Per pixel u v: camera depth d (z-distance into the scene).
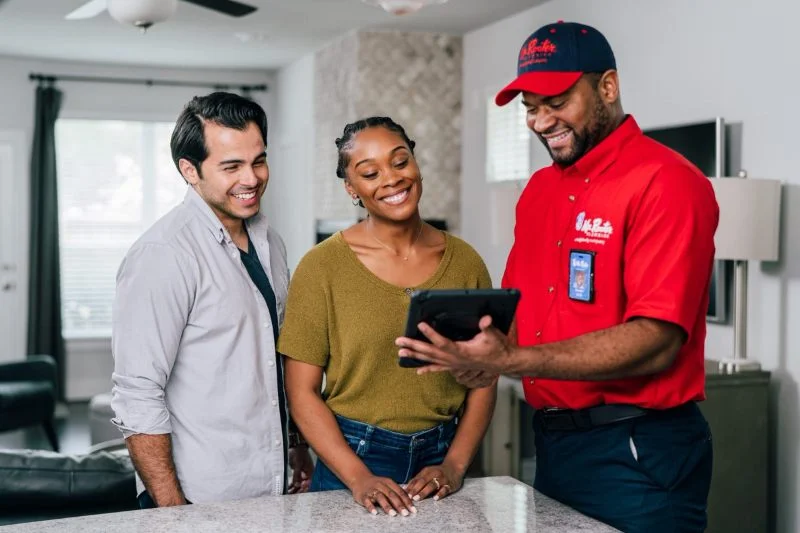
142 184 8.47
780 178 3.66
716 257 3.47
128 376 1.93
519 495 1.87
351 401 1.95
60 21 6.19
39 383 6.22
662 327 1.71
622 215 1.81
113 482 2.63
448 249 2.03
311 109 7.54
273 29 6.42
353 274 1.94
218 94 1.99
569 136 1.87
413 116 6.46
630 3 4.59
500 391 5.03
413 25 6.17
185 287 1.95
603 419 1.87
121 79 8.29
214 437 2.00
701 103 4.10
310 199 7.65
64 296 8.32
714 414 3.50
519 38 5.72
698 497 1.89
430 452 1.99
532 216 2.06
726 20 3.93
